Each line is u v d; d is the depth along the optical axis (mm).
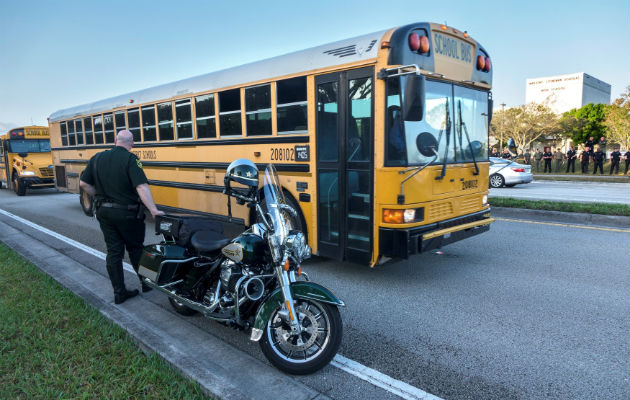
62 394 2852
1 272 5492
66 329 3812
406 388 3117
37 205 13453
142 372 3076
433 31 5145
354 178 5195
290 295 3164
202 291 3826
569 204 10109
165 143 8492
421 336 3967
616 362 3445
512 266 6082
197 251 3895
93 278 5410
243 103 6613
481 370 3363
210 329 4117
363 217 5148
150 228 9164
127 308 4387
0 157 18438
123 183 4453
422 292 5117
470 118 5816
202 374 3102
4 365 3236
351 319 4367
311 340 3227
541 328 4090
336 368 3402
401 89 4711
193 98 7613
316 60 5512
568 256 6523
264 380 3061
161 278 4031
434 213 5207
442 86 5324
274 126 6133
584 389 3086
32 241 7727
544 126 41656
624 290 5043
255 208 3551
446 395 3031
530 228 8633
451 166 5414
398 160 4816
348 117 5188
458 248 7141
